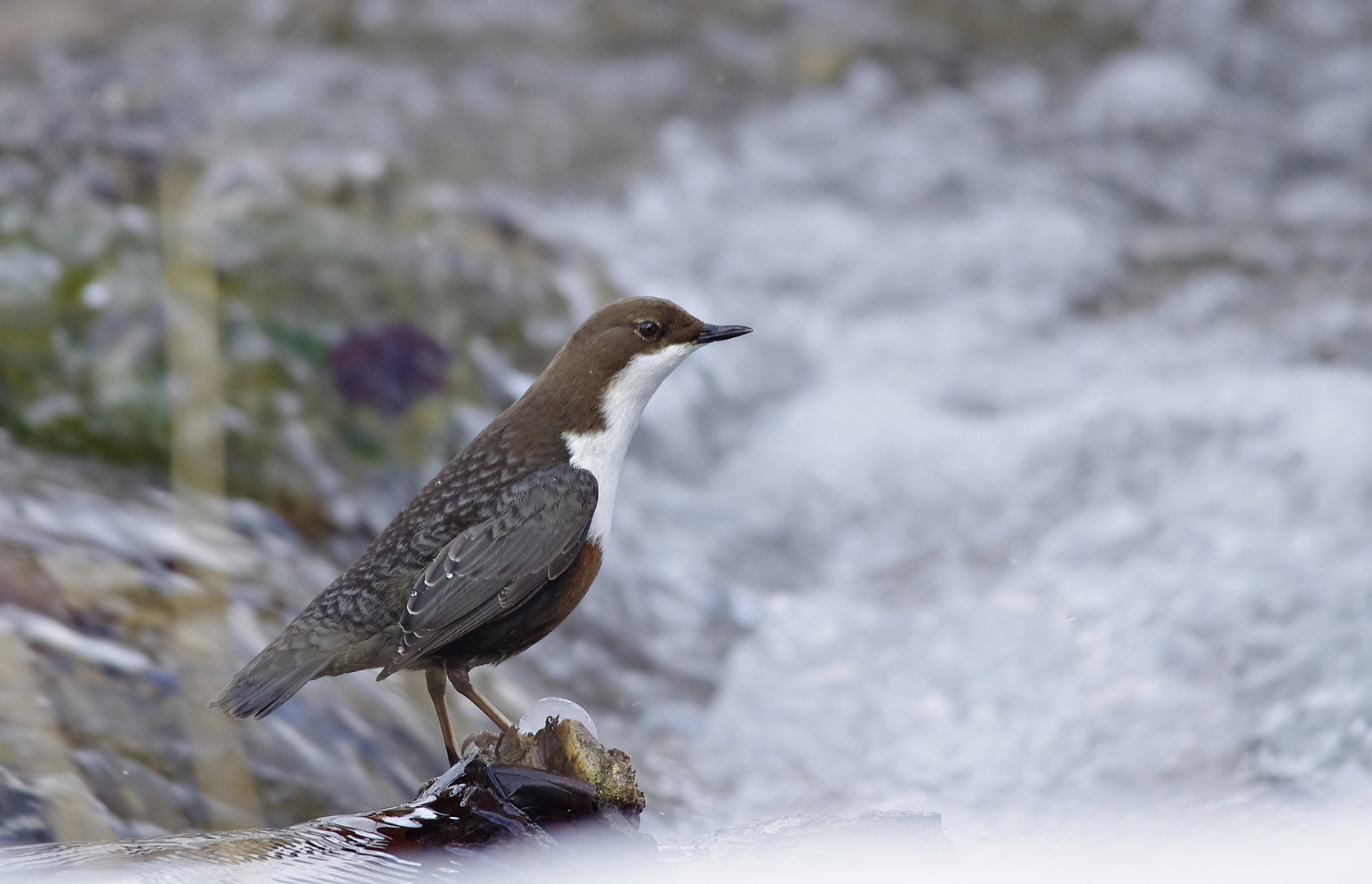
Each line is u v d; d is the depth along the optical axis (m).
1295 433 12.62
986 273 17.22
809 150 20.14
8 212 10.90
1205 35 22.73
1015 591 11.11
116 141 12.09
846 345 15.99
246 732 7.48
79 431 10.06
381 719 8.09
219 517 9.57
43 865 5.52
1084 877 7.39
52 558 8.20
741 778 9.16
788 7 24.28
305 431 10.71
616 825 6.12
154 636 7.78
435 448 11.20
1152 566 11.20
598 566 7.66
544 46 23.28
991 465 13.23
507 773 6.22
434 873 5.62
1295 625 10.11
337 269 11.76
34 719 6.91
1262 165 19.77
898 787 9.21
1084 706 9.69
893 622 10.91
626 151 20.22
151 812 6.76
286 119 19.58
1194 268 17.09
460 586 7.05
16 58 20.03
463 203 13.45
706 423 14.43
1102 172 19.45
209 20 22.97
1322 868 7.15
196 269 8.51
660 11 24.31
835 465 13.61
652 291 15.76
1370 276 16.53
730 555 12.35
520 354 12.41
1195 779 8.91
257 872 5.49
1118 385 14.25
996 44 23.14
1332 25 22.98
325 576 9.61
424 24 23.77
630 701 10.14
